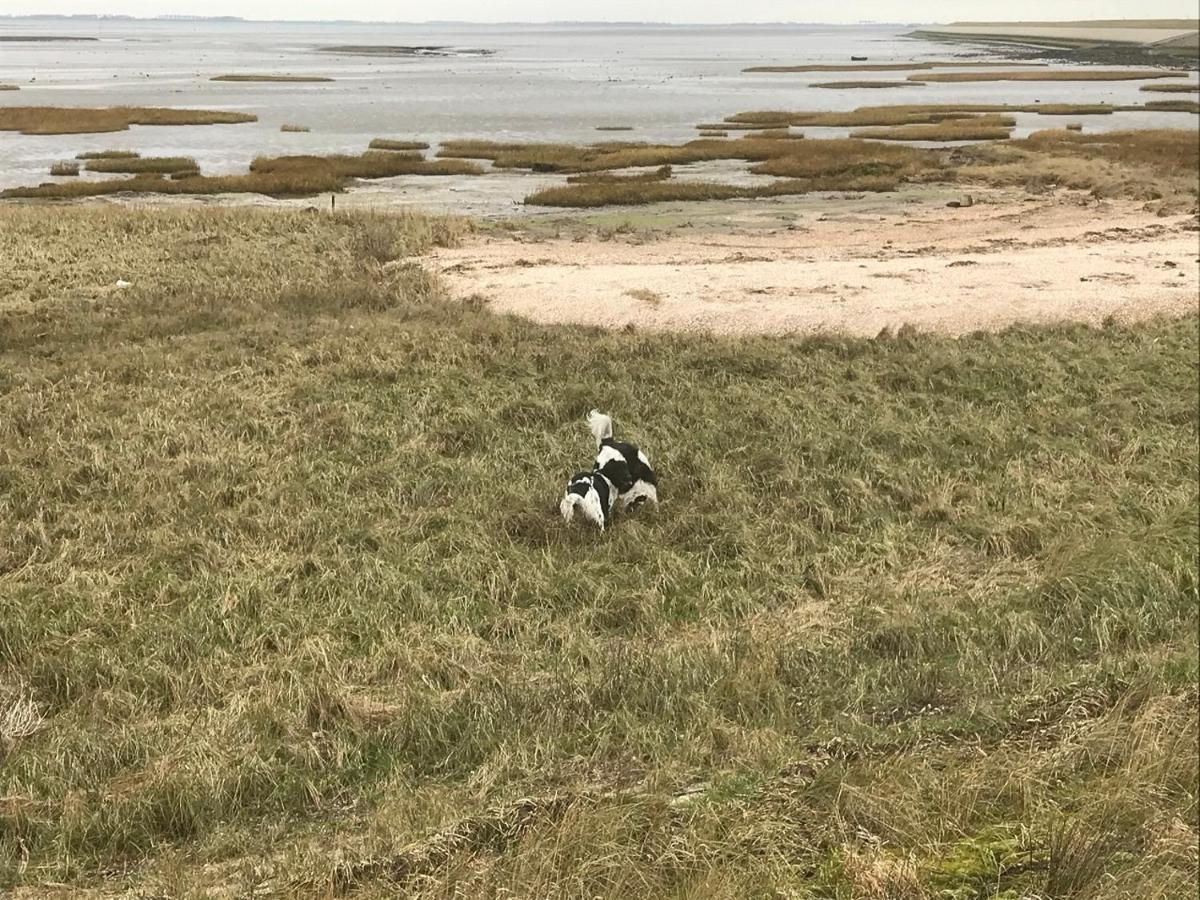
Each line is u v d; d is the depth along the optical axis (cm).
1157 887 430
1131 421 1159
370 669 655
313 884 447
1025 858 453
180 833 505
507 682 636
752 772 529
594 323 1647
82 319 1548
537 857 451
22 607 716
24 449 1022
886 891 429
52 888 458
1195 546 823
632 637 712
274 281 1870
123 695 618
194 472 975
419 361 1341
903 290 1842
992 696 614
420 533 863
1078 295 1792
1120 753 535
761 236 2552
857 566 812
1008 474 990
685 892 430
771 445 1066
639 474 903
